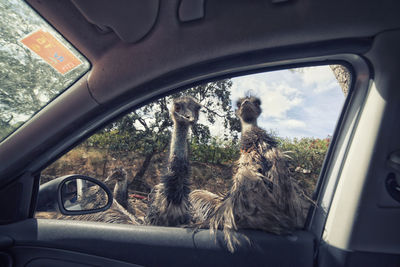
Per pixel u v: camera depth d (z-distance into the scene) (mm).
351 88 694
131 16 499
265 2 534
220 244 671
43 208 706
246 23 542
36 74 557
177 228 700
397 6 534
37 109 576
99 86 560
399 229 631
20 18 505
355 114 681
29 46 530
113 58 549
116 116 622
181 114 1063
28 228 640
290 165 836
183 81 593
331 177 720
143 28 525
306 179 2471
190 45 553
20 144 575
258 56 571
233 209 735
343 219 650
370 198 632
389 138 620
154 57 555
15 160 585
